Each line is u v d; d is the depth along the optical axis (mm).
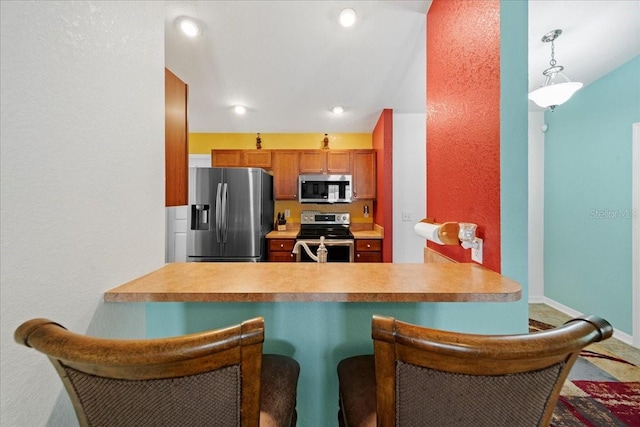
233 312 1040
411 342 451
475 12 1210
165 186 1259
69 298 719
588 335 443
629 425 1485
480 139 1175
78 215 749
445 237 1268
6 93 566
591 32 1906
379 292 830
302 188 3604
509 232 1031
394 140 3451
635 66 2230
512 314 1029
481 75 1163
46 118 654
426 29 1872
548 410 490
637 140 2238
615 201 2430
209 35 2152
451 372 459
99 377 444
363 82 2775
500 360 431
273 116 3477
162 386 443
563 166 3006
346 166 3693
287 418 705
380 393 495
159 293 834
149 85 1080
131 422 463
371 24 2023
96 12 810
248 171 2879
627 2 1636
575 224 2855
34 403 645
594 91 2602
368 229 3908
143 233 1039
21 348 608
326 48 2291
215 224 2846
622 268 2371
